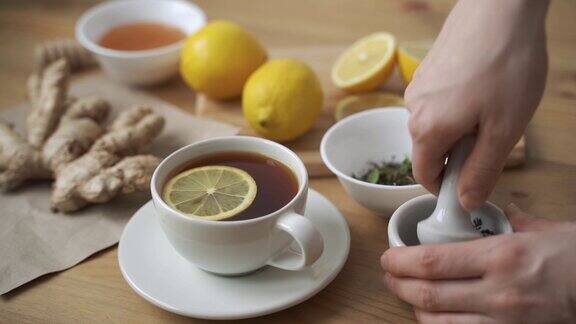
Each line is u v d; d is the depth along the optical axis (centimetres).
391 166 61
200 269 52
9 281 54
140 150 64
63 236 58
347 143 61
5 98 74
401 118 62
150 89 76
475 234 49
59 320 51
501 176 61
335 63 76
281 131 64
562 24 81
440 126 45
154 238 54
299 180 52
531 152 64
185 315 49
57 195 59
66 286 54
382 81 70
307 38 82
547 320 45
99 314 52
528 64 44
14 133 64
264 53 72
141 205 61
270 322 51
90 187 58
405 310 51
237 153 55
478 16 45
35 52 79
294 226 48
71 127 64
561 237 46
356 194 56
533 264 45
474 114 44
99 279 54
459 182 47
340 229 54
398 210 52
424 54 69
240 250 49
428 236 49
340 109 68
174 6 79
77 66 78
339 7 88
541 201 59
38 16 89
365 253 56
